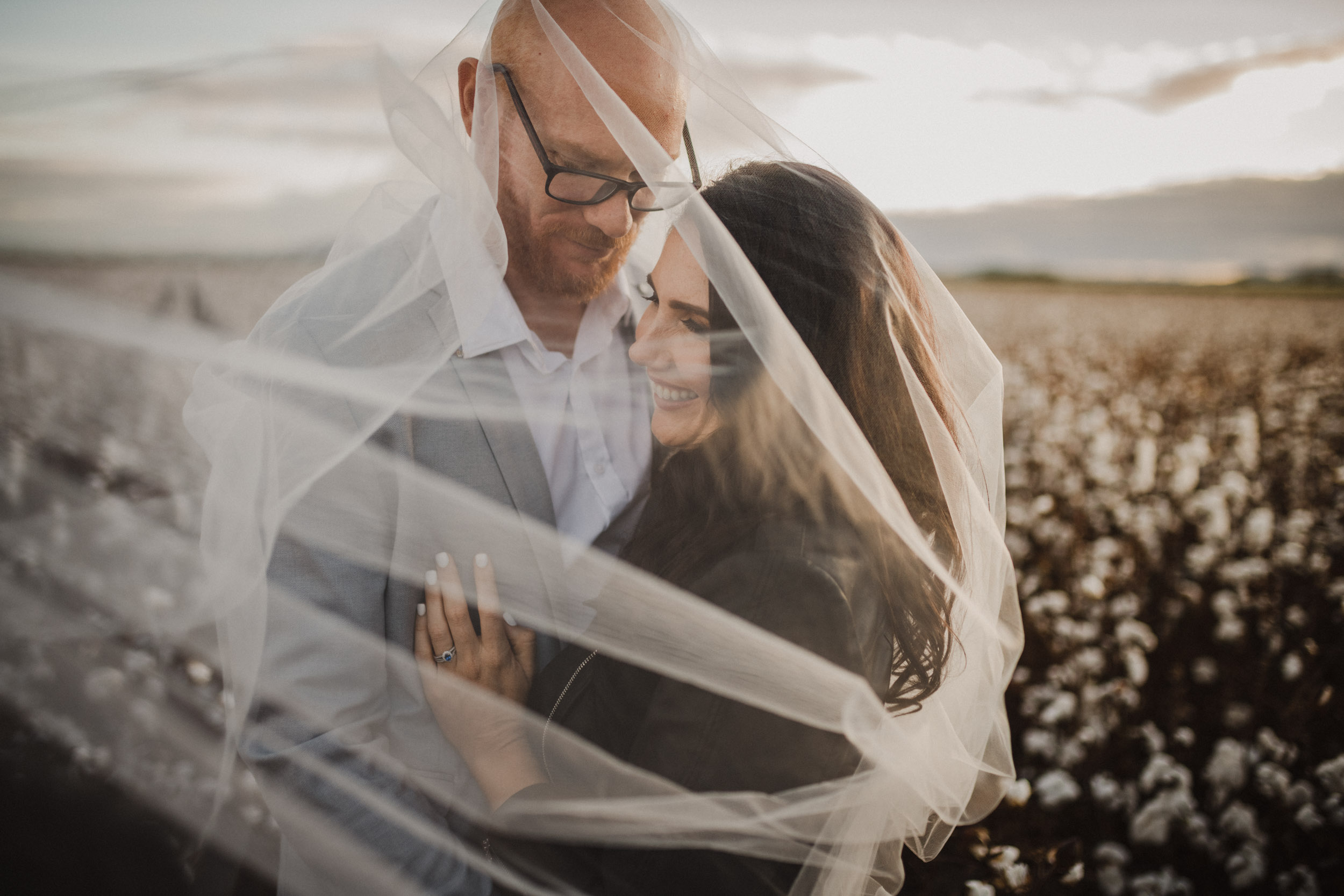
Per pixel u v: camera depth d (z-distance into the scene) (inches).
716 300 43.3
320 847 45.2
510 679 50.9
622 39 44.9
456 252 45.7
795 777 39.9
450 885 48.0
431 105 40.4
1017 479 193.5
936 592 44.4
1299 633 126.9
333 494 43.6
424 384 47.5
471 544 49.4
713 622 40.1
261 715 42.8
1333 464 200.2
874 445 44.0
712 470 45.2
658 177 43.6
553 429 53.9
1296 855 91.0
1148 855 90.0
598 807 43.0
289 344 41.5
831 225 43.8
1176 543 157.9
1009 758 58.2
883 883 50.8
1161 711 111.4
